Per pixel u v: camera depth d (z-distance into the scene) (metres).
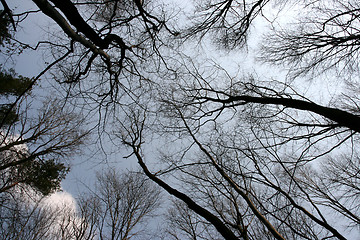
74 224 5.86
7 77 6.83
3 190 7.53
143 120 4.93
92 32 3.21
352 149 4.22
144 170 4.31
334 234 3.26
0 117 6.91
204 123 5.08
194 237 6.13
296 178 5.62
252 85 4.86
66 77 4.19
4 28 3.19
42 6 2.63
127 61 4.80
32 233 6.46
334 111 3.34
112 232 7.22
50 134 8.52
